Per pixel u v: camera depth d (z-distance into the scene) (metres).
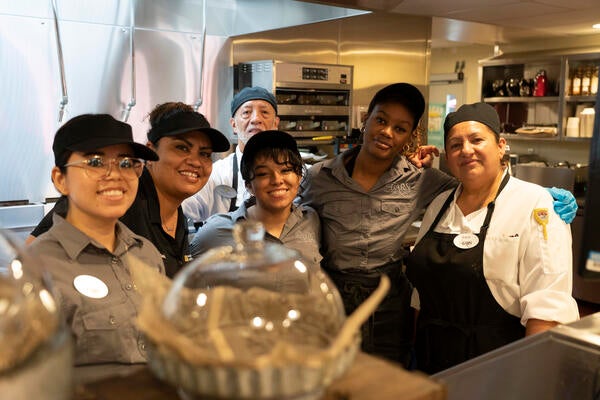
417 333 2.12
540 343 1.44
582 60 5.70
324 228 2.33
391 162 2.36
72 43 3.38
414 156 2.50
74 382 0.87
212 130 1.86
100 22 3.46
